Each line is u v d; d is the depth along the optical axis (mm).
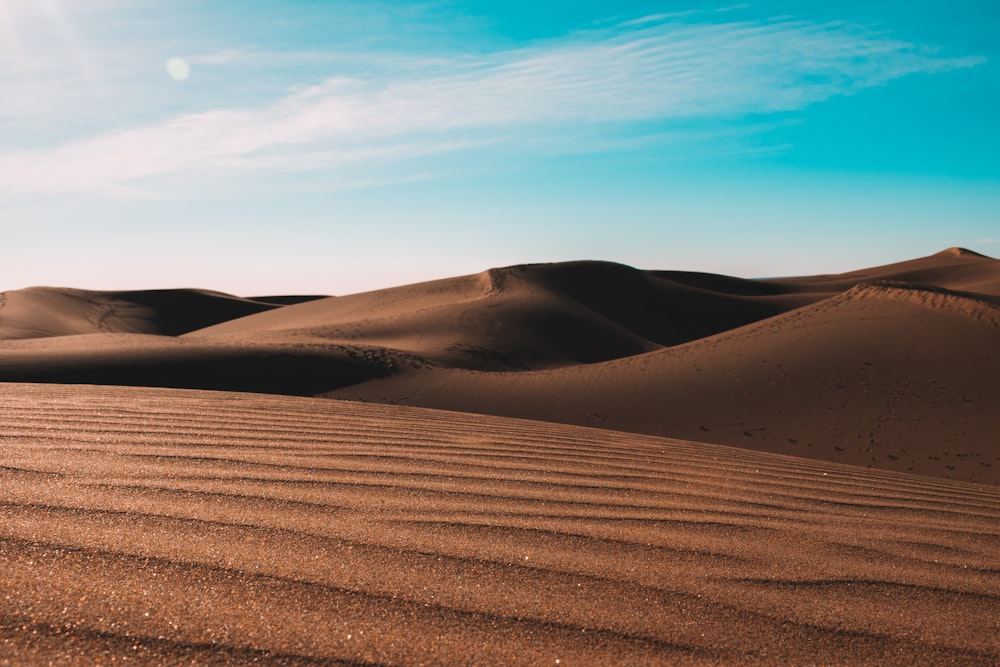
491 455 3508
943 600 1963
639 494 2936
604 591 1793
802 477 3789
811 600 1869
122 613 1413
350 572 1736
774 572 2061
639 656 1479
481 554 1970
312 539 1940
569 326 38594
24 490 2117
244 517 2068
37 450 2684
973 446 10680
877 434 11500
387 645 1414
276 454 3004
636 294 51375
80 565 1604
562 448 3975
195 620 1420
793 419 12578
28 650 1250
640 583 1868
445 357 27234
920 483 4141
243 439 3281
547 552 2045
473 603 1641
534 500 2648
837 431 11836
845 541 2480
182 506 2113
